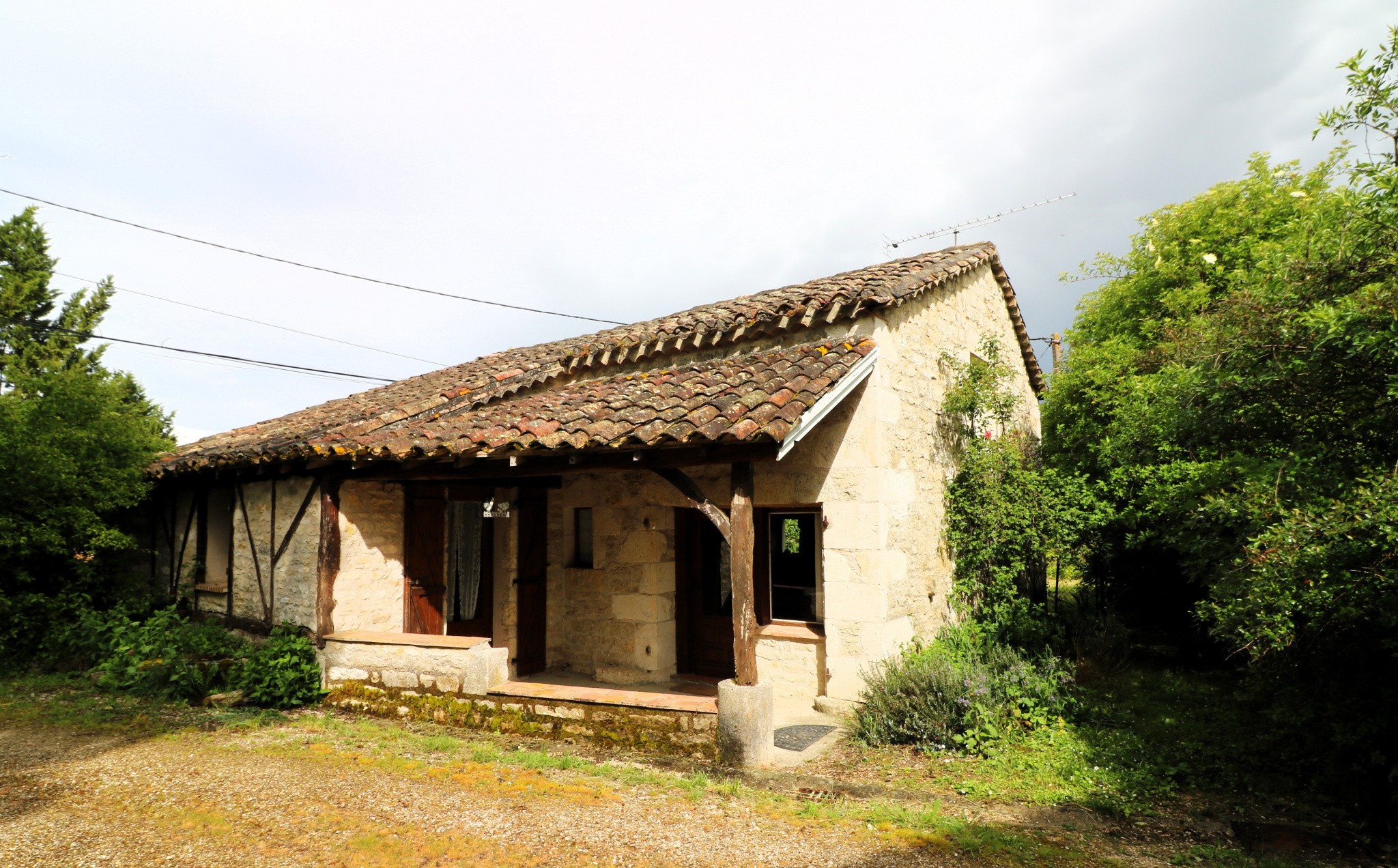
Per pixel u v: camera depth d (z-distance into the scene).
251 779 5.08
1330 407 4.77
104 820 4.38
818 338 7.31
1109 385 9.07
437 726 6.45
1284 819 4.55
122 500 9.36
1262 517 4.62
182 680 7.31
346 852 3.93
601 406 6.74
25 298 18.69
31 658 8.72
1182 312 9.00
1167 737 5.93
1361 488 4.14
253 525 8.59
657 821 4.35
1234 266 9.12
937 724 5.82
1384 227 4.46
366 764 5.37
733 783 4.95
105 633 8.67
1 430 8.52
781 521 7.73
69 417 9.20
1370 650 4.41
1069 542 8.02
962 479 8.48
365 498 7.71
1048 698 6.53
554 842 4.06
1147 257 9.93
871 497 6.65
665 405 6.32
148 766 5.36
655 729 5.71
